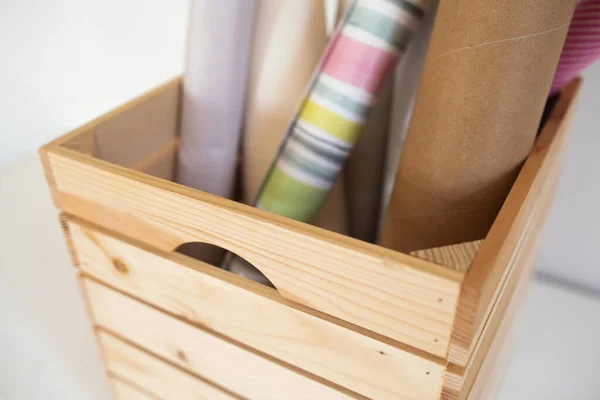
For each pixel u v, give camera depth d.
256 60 0.47
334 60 0.42
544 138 0.41
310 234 0.29
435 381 0.30
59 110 0.90
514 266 0.39
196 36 0.45
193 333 0.41
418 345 0.29
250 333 0.37
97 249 0.42
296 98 0.47
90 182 0.38
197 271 0.36
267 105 0.48
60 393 0.60
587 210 0.68
